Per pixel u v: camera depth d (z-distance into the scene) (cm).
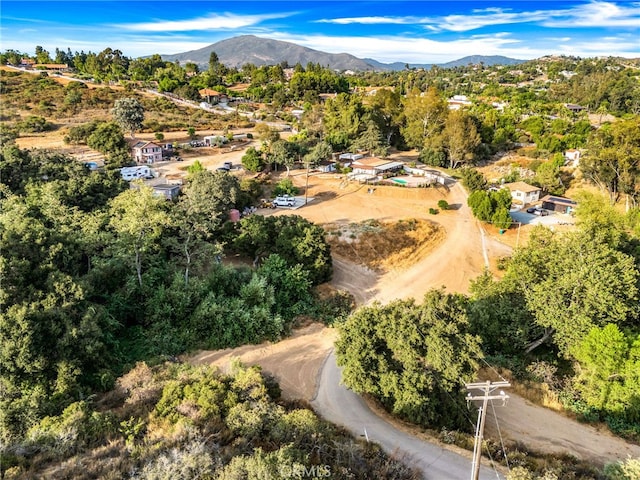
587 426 2669
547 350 3516
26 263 2636
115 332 3198
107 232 3659
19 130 8406
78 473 1535
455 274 4806
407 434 2380
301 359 3222
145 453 1656
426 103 9288
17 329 2320
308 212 5953
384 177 7381
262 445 1834
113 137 7412
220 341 3294
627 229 4594
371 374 2562
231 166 7381
